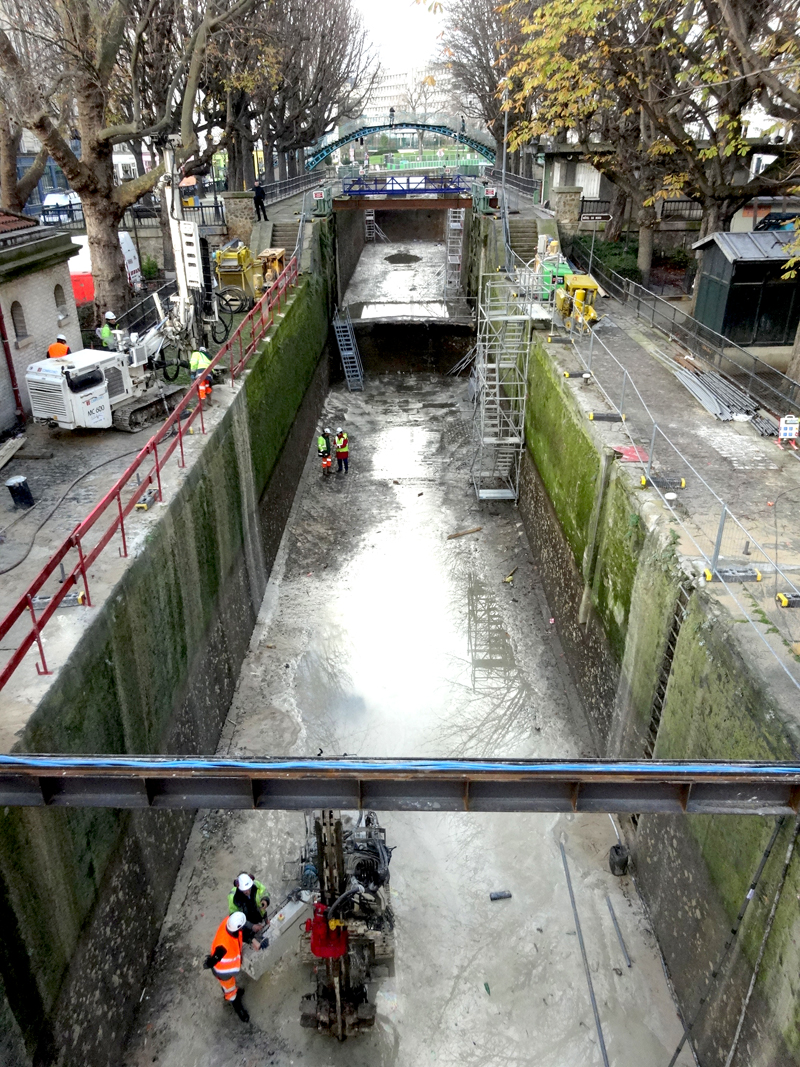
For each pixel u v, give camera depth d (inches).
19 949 263.7
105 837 337.7
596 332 788.6
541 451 725.3
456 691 577.3
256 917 358.3
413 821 472.1
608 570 494.0
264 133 1594.5
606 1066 340.2
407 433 1024.2
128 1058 343.3
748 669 306.0
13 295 552.7
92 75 759.7
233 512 589.9
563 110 802.8
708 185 762.2
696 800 242.7
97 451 527.8
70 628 330.0
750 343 741.9
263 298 776.3
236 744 520.4
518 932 401.7
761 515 431.5
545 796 244.7
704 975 335.3
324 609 672.4
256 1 819.4
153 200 1471.5
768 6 565.6
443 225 2185.0
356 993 352.8
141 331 852.6
